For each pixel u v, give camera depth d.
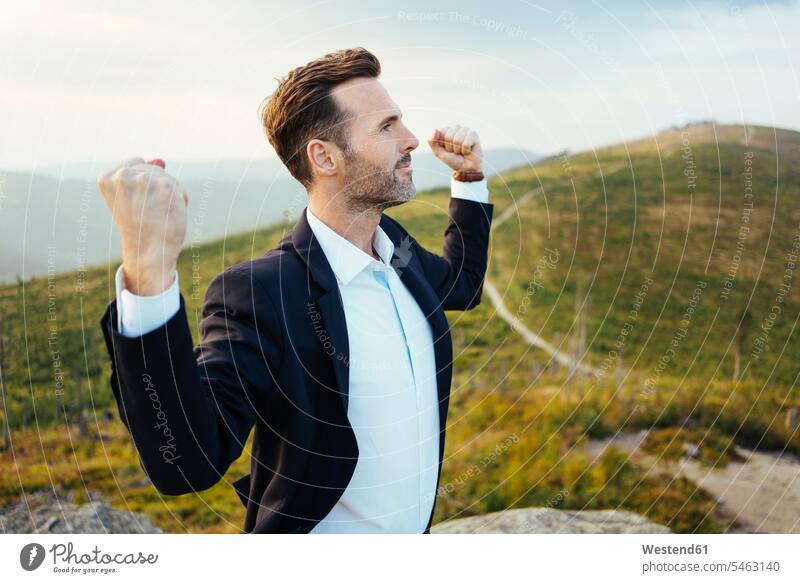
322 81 1.23
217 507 6.20
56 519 5.27
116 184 0.85
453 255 1.65
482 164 1.68
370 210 1.27
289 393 1.16
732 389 8.58
